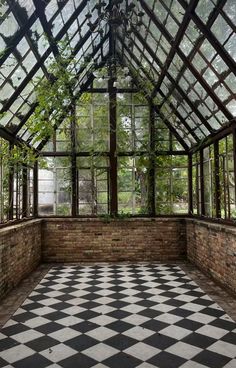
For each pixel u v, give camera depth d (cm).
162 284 595
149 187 846
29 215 803
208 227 632
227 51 436
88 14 577
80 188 854
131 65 837
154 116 858
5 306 482
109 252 822
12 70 520
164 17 521
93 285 594
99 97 862
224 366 300
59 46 583
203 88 570
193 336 368
